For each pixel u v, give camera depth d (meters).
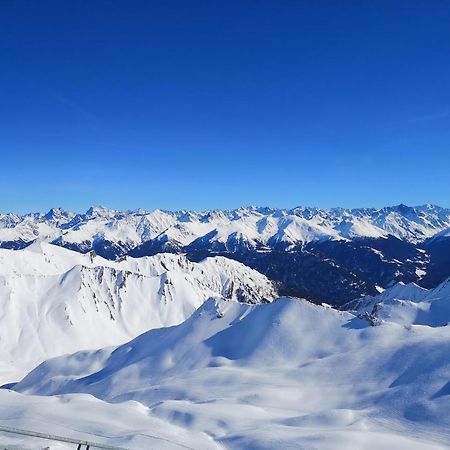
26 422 81.75
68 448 56.19
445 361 115.38
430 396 102.31
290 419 98.69
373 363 131.50
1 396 106.62
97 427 80.88
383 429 91.44
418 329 148.88
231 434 83.88
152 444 70.44
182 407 104.44
